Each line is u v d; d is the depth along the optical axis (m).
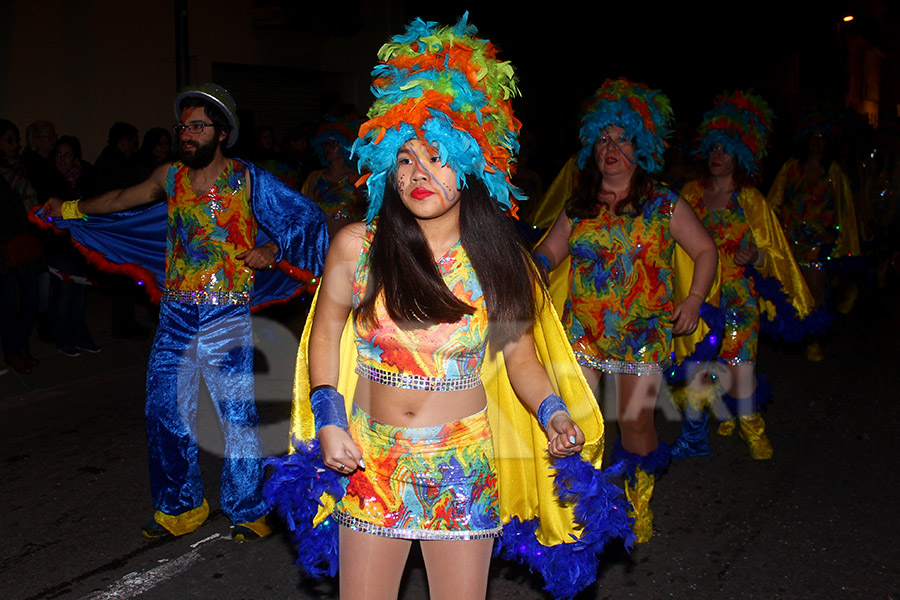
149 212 4.60
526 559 2.93
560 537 2.78
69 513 4.55
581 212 4.09
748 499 4.83
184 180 4.02
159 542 4.23
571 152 18.61
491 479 2.56
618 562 4.09
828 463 5.40
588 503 2.53
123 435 5.79
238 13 12.13
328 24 13.34
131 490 4.88
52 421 6.05
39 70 9.63
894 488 4.99
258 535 4.25
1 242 6.48
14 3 9.29
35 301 6.69
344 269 2.55
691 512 4.65
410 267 2.43
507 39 16.98
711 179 5.56
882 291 12.00
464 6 15.88
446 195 2.40
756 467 5.34
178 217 4.02
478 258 2.49
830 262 8.07
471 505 2.50
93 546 4.17
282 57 13.02
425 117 2.36
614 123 3.89
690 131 8.52
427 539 2.49
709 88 23.02
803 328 5.75
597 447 2.76
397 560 2.55
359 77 14.59
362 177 2.52
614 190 4.04
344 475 2.55
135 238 4.66
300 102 13.84
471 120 2.39
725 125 5.39
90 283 5.26
